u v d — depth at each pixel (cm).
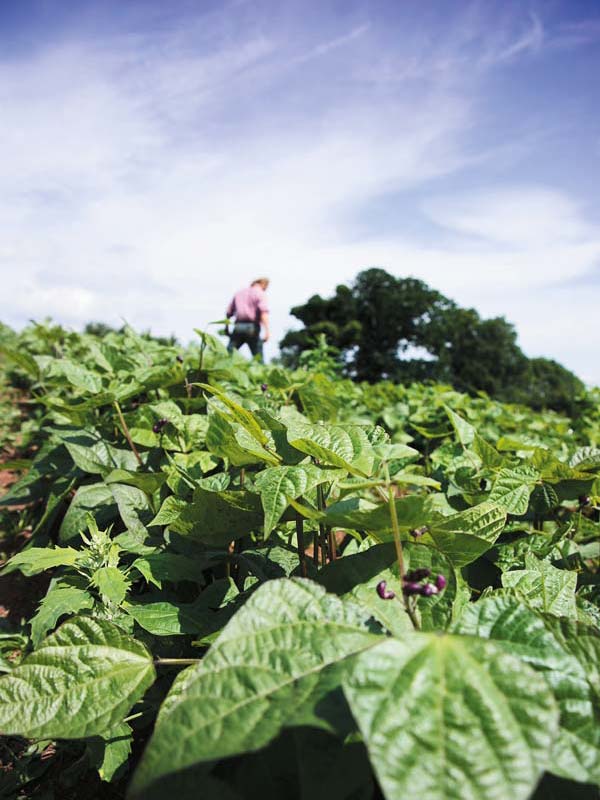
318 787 108
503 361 4456
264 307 1132
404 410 645
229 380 469
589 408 794
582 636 139
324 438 180
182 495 263
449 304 4553
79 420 371
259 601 132
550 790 125
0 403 920
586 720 114
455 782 90
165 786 125
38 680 154
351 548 239
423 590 138
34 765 222
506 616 131
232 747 103
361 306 4278
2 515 479
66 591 223
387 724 95
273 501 156
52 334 830
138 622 216
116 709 153
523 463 290
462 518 178
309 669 121
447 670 104
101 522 327
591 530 285
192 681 117
